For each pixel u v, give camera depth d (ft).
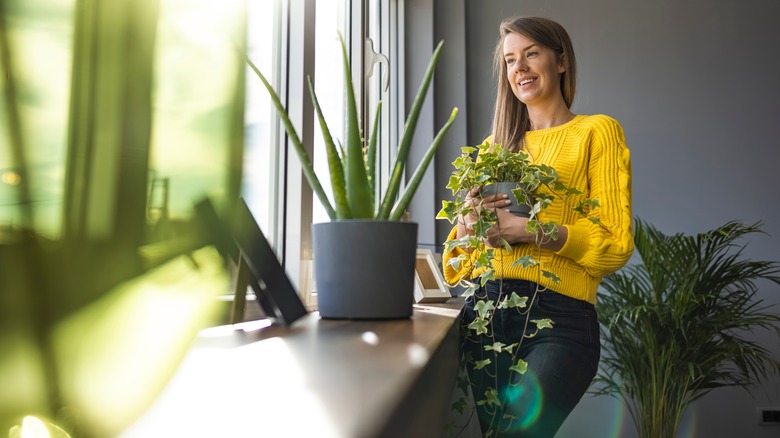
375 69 9.39
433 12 10.37
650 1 11.15
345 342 2.07
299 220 5.03
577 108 11.03
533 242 4.30
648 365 9.03
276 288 2.73
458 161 4.49
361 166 3.42
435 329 2.70
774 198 10.84
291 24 5.16
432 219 9.84
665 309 8.84
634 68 11.05
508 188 4.33
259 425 0.78
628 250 4.29
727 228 8.89
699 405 10.58
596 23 11.12
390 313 3.28
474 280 4.80
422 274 6.56
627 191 4.50
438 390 2.29
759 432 10.47
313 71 5.31
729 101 10.98
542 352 4.27
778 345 10.66
